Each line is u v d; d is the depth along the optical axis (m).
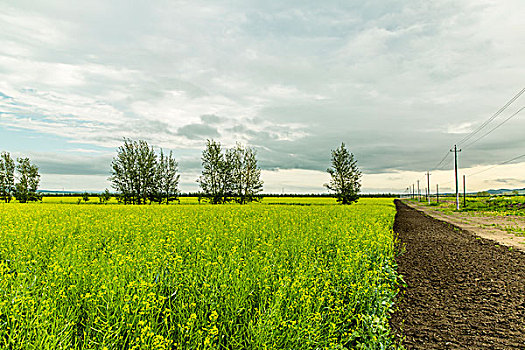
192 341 4.51
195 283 6.06
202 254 8.95
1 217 19.94
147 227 14.76
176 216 21.12
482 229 24.78
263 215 22.56
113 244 10.99
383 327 5.54
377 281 7.68
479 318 7.02
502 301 8.07
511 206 48.22
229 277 6.18
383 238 12.71
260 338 4.44
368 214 24.98
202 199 66.25
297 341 4.59
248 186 65.94
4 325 4.38
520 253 14.38
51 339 4.07
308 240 11.64
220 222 17.59
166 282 6.46
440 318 7.00
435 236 20.08
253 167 65.75
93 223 17.22
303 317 5.10
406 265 11.77
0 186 69.00
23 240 10.31
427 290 8.89
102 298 5.04
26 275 6.28
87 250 9.78
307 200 86.00
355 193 66.62
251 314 5.38
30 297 4.93
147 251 8.87
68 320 4.79
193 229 13.88
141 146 65.31
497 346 5.79
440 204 81.31
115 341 4.32
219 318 5.21
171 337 4.73
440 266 11.66
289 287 5.90
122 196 64.69
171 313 5.14
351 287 6.82
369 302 6.40
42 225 15.20
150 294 4.97
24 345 4.04
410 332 6.32
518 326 6.61
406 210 54.94
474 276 10.33
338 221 18.53
